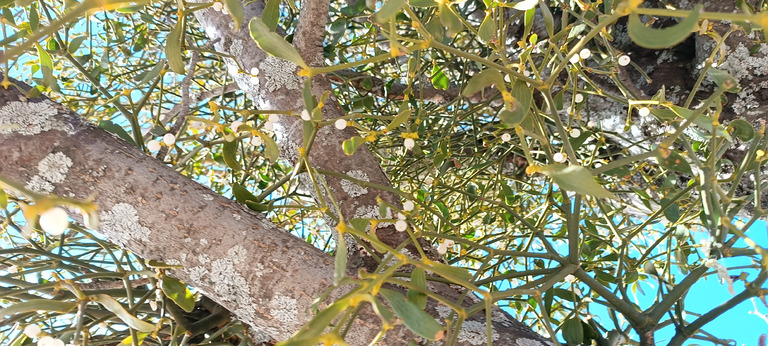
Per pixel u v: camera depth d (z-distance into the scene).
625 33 0.72
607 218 0.47
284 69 0.47
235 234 0.37
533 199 0.80
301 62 0.24
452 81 0.80
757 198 0.37
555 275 0.36
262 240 0.37
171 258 0.37
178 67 0.31
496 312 0.39
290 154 0.47
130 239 0.36
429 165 0.69
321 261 0.38
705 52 0.64
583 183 0.20
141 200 0.36
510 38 0.78
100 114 0.81
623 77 0.68
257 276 0.36
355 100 0.67
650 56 0.70
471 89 0.24
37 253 0.43
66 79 0.82
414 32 0.66
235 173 0.75
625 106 0.68
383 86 0.78
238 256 0.37
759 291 0.36
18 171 0.35
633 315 0.38
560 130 0.30
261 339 0.47
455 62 0.75
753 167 0.41
